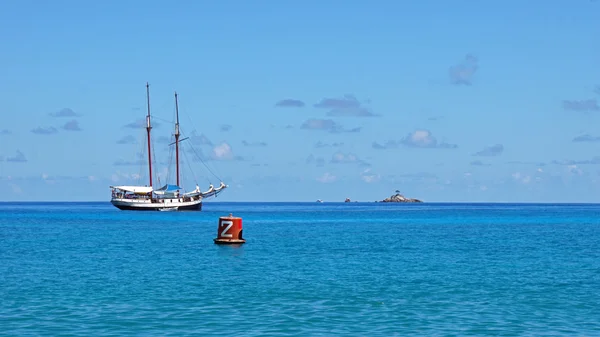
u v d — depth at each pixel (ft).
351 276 144.46
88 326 92.94
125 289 124.57
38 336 87.20
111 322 95.40
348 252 205.67
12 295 117.29
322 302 111.24
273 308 105.91
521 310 105.19
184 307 106.42
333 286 128.98
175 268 158.71
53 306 106.83
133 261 175.22
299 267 161.58
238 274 147.43
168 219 525.75
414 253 203.21
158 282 134.00
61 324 94.07
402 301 112.47
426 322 96.37
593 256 193.98
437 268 160.56
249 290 123.65
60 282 133.69
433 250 215.51
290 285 130.21
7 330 90.38
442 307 107.24
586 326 94.22
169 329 91.30
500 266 165.58
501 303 111.04
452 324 95.25
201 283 132.67
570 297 116.98
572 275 147.43
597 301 113.09
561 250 216.95
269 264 168.45
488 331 91.15
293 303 110.32
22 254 196.13
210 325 93.81
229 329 91.45
